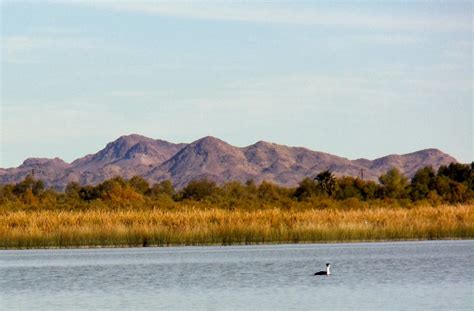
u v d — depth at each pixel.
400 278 57.25
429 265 64.50
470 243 83.56
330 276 58.78
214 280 57.59
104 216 86.44
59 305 48.03
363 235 85.56
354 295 49.97
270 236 83.50
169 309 46.25
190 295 50.81
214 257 73.25
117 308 46.78
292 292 51.47
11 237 81.69
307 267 64.56
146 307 46.94
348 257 71.44
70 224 84.31
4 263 70.19
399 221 88.88
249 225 84.44
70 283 57.09
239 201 118.94
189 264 67.81
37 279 59.34
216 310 45.78
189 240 82.25
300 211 96.06
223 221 85.81
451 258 69.44
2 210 109.81
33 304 48.47
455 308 45.50
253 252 77.62
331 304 47.00
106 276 60.56
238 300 48.75
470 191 142.25
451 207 96.88
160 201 122.12
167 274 61.25
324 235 84.38
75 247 81.62
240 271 62.56
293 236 83.69
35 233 82.06
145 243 81.44
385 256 71.69
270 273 61.03
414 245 82.06
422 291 51.22
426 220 89.94
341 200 127.44
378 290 51.81
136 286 55.16
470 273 59.56
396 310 45.06
